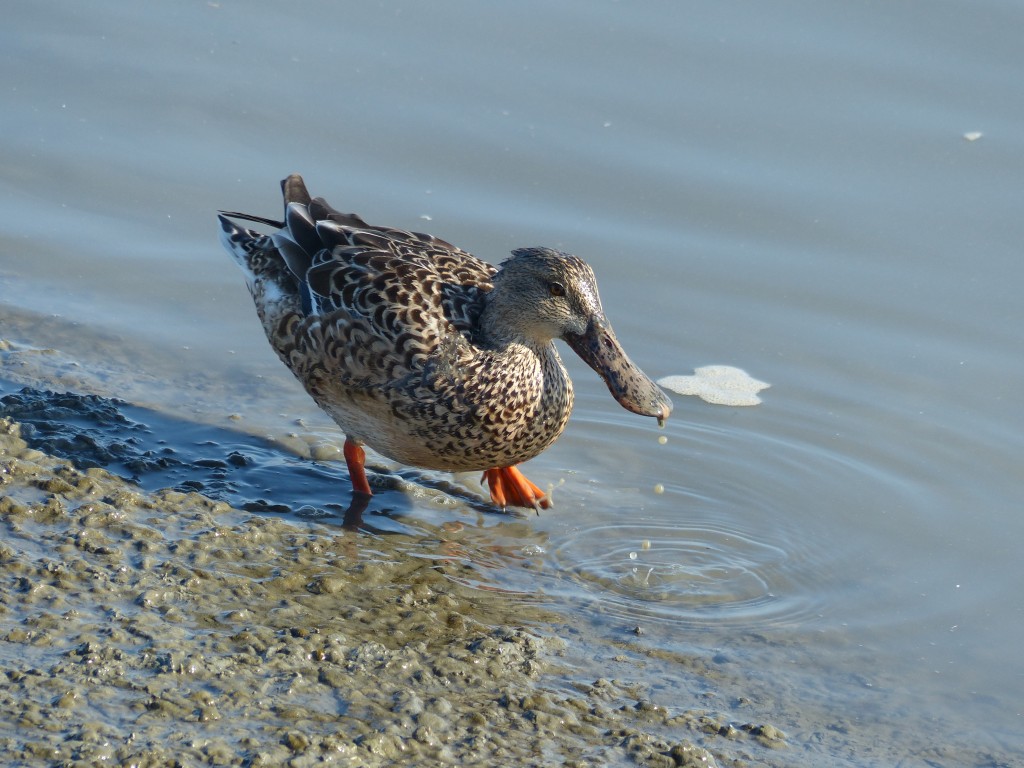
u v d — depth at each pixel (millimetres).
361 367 9211
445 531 9281
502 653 7652
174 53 15039
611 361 9289
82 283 12188
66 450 9547
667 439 10688
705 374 11484
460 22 15859
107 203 13094
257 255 10180
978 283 12422
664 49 15375
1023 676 8094
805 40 15438
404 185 13531
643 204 13391
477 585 8547
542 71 15016
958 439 10680
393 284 9188
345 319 9211
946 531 9625
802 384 11344
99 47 15039
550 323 9258
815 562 9203
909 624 8555
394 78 14898
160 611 7621
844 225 13102
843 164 13797
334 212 10234
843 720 7516
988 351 11695
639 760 6809
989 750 7340
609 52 15344
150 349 11438
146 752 6277
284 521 8961
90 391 10594
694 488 10062
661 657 7969
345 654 7383
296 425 10617
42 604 7520
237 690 6910
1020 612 8742
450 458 9445
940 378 11391
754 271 12609
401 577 8492
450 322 9180
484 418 9195
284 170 13633
